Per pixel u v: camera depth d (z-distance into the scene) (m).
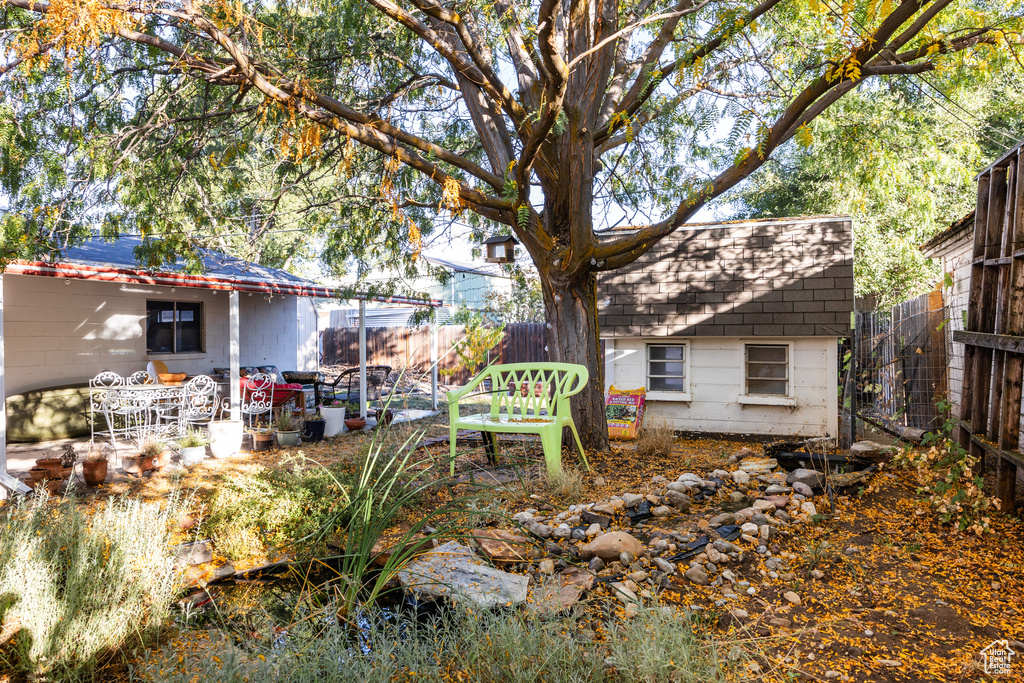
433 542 4.30
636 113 6.51
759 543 4.22
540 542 4.25
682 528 4.58
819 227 8.72
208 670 2.49
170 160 8.09
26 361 9.44
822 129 9.98
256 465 7.39
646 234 6.57
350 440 9.28
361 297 10.44
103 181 6.88
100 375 9.41
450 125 9.59
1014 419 4.56
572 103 6.66
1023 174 4.56
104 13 4.27
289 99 5.31
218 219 8.98
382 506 4.10
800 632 3.07
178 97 8.01
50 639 2.84
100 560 3.32
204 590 3.77
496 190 6.79
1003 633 3.06
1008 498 4.61
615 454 7.34
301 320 15.83
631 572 3.79
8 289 9.20
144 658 2.94
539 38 4.63
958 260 8.48
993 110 11.28
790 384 8.64
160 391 8.58
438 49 5.70
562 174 7.13
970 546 4.11
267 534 4.38
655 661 2.43
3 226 5.95
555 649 2.55
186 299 11.98
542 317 19.88
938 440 5.40
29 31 5.18
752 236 8.98
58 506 3.99
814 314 8.41
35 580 3.03
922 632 3.09
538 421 6.56
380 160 8.60
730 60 6.40
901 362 9.63
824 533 4.41
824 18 6.23
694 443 8.48
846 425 8.41
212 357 12.53
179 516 4.38
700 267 9.11
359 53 8.05
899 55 5.30
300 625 3.03
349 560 3.76
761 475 6.00
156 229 7.77
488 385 17.09
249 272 11.50
